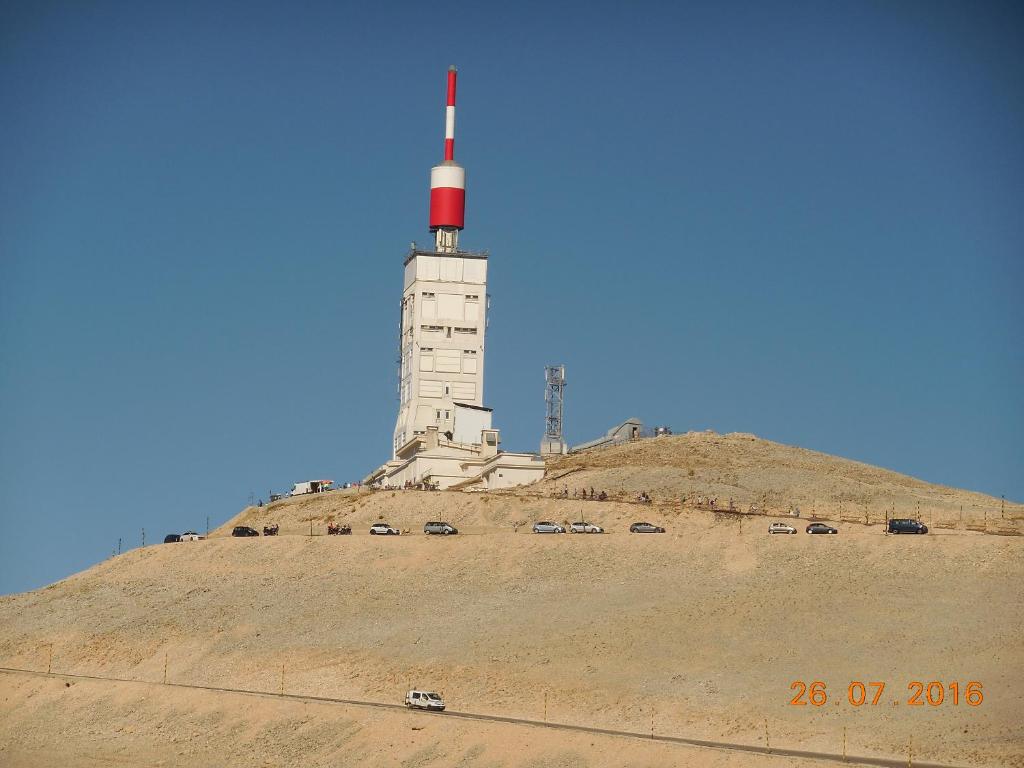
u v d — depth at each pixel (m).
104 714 169.00
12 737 167.38
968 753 131.38
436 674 165.62
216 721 162.00
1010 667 150.38
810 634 163.38
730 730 144.00
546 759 139.38
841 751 135.12
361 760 147.38
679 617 170.12
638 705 152.50
